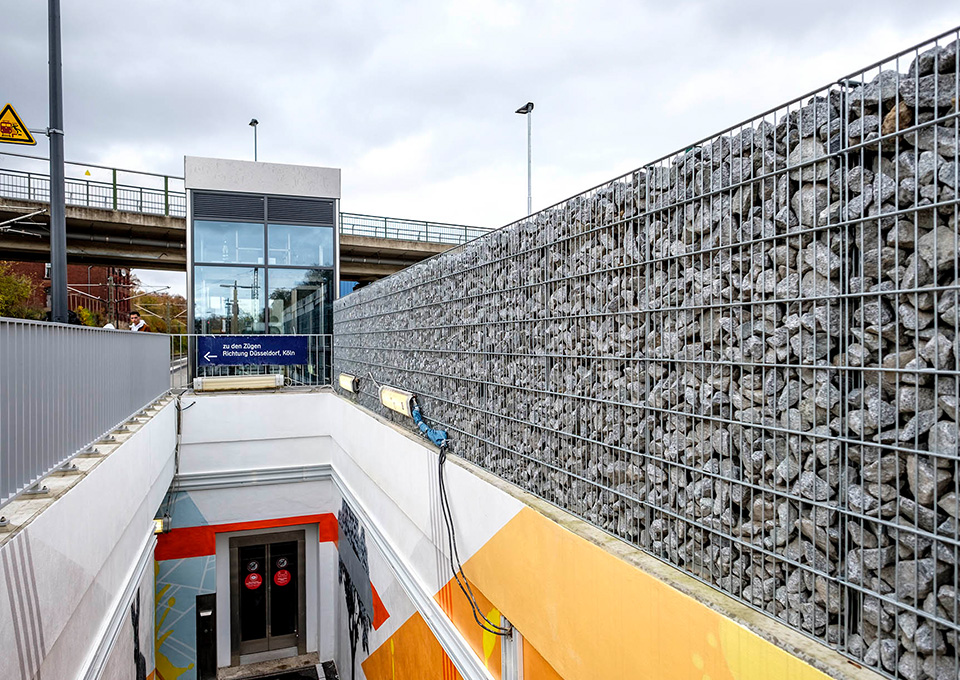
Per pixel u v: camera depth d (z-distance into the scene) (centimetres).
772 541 220
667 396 277
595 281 332
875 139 185
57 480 381
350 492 948
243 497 1071
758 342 228
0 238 1795
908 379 179
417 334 657
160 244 1962
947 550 169
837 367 196
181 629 1041
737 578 237
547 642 348
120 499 513
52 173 686
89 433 468
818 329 206
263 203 1221
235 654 1118
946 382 170
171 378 1084
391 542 721
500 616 426
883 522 181
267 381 1127
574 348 355
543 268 390
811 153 209
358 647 923
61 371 391
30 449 327
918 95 176
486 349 477
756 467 228
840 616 196
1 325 286
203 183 1187
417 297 662
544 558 351
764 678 205
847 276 196
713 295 251
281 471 1089
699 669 234
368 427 811
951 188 168
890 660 181
